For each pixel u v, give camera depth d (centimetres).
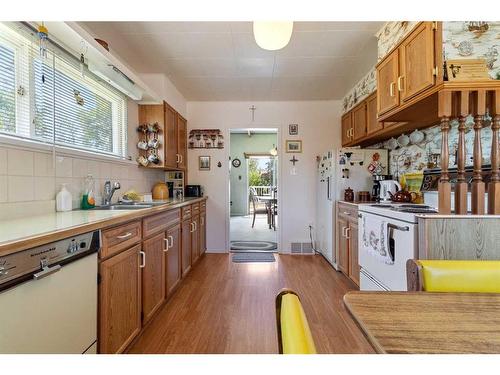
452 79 165
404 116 234
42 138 181
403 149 317
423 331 67
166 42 262
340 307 241
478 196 170
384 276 207
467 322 71
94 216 161
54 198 189
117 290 160
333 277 320
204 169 443
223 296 266
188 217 330
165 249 243
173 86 374
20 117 166
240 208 928
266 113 443
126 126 295
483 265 99
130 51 280
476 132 170
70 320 120
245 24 231
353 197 339
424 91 182
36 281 102
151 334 198
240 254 430
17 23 155
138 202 285
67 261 118
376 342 62
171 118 354
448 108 169
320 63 309
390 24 228
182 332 202
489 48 167
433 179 254
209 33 246
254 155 912
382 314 75
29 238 99
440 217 158
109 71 212
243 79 355
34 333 101
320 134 441
